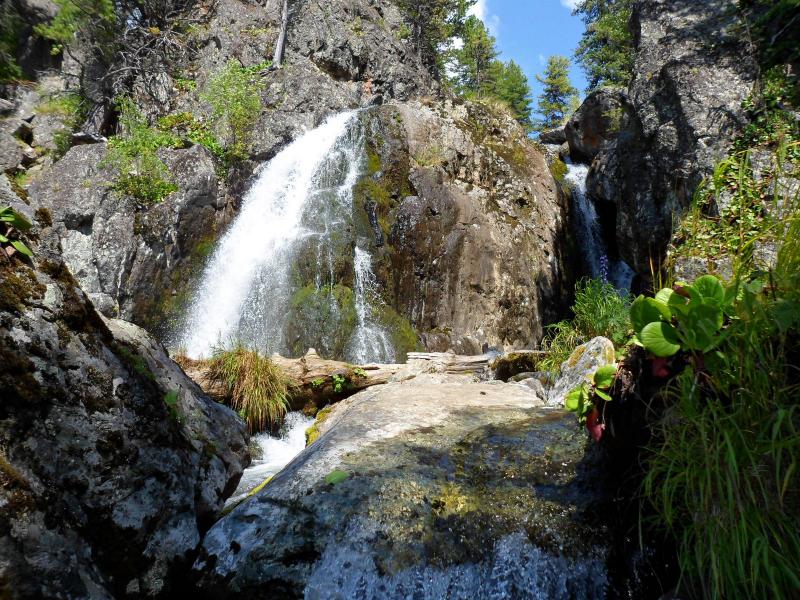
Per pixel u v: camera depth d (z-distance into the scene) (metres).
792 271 1.49
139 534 1.82
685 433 1.59
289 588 1.87
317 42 15.42
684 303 1.57
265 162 11.81
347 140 11.23
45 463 1.58
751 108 5.79
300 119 12.53
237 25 14.83
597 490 2.11
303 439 5.91
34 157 12.02
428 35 25.38
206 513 2.22
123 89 12.74
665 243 6.63
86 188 9.10
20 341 1.61
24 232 1.79
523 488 2.18
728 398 1.52
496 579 1.91
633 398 1.87
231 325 9.11
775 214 1.69
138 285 8.76
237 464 2.58
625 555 1.91
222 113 11.68
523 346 10.70
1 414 1.51
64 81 14.95
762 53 6.21
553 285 11.90
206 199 9.98
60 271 1.86
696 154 5.93
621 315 5.53
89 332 1.90
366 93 15.93
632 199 7.25
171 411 2.22
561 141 17.89
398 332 9.41
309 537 1.97
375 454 2.42
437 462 2.37
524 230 11.77
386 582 1.87
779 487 1.31
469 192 11.50
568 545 1.95
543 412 2.91
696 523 1.53
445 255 10.36
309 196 10.05
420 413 2.97
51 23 15.19
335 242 9.48
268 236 9.94
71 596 1.49
